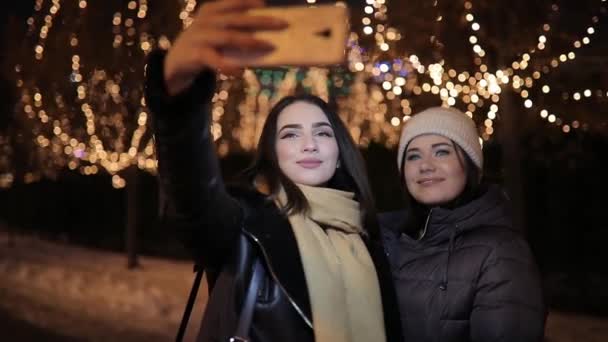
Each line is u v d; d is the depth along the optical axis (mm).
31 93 12078
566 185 9484
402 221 2709
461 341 2258
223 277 1993
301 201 2088
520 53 6684
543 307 2182
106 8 10797
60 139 12719
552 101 7090
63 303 8484
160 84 1511
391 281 2279
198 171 1679
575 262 9352
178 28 10430
